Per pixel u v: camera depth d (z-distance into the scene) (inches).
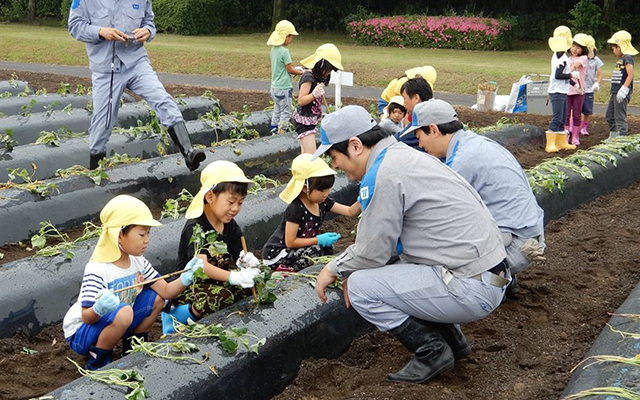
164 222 280.1
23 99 516.4
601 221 336.8
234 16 1587.1
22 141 432.1
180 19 1483.8
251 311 195.5
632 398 155.0
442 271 175.3
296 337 194.4
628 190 391.5
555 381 190.4
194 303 201.6
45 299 227.6
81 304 182.9
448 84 848.3
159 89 339.9
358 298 181.2
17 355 209.5
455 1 1519.4
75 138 395.9
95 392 157.8
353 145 177.2
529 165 440.8
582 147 506.3
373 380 188.7
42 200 294.8
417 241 177.5
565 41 477.7
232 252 210.5
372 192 172.4
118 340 187.6
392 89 396.2
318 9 1533.0
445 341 191.5
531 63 1043.9
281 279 215.3
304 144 378.0
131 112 491.8
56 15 1738.4
